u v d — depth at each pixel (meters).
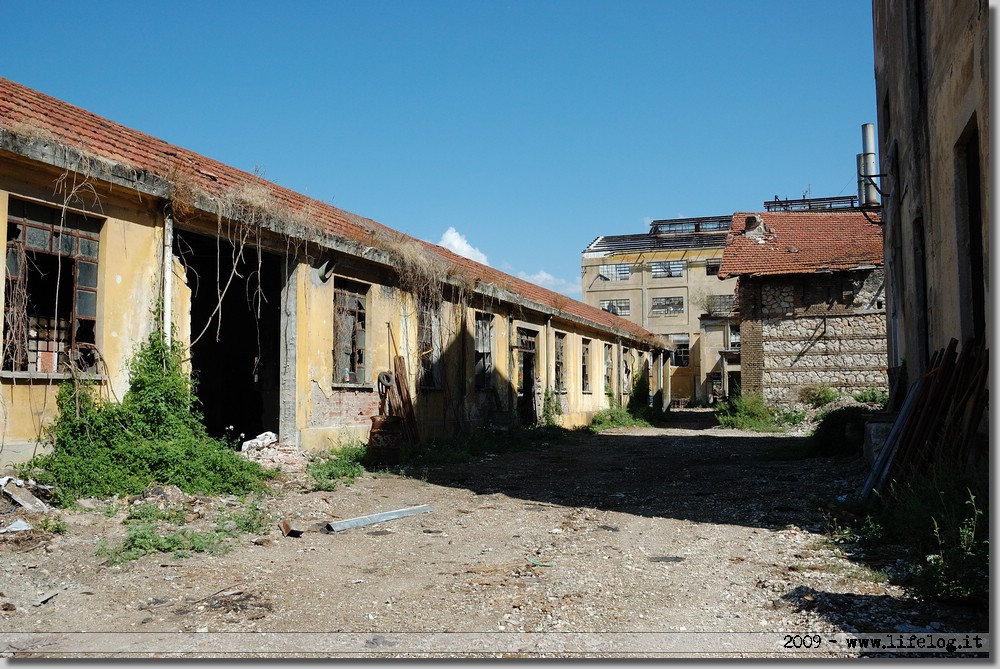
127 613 4.87
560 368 24.59
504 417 19.00
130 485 7.70
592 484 11.02
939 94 8.89
